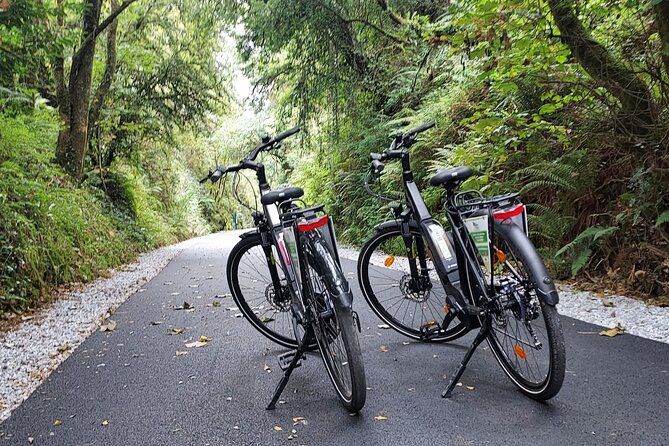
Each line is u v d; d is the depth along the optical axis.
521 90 6.91
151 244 15.08
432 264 3.81
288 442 2.63
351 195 12.91
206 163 28.36
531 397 2.95
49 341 4.57
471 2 5.75
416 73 11.73
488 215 3.07
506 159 7.24
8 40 6.80
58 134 12.62
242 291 4.31
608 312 4.51
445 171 3.41
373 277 4.44
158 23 17.16
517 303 2.92
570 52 5.70
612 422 2.62
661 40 5.05
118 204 15.55
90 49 12.84
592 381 3.11
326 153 14.70
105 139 15.84
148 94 17.39
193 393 3.29
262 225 3.94
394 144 3.89
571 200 6.39
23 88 8.42
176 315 5.38
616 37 5.73
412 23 12.12
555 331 2.71
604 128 5.94
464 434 2.61
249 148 21.98
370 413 2.90
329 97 13.88
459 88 9.50
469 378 3.33
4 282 5.80
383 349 3.98
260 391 3.29
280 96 15.62
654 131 5.35
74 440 2.72
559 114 6.62
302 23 12.59
